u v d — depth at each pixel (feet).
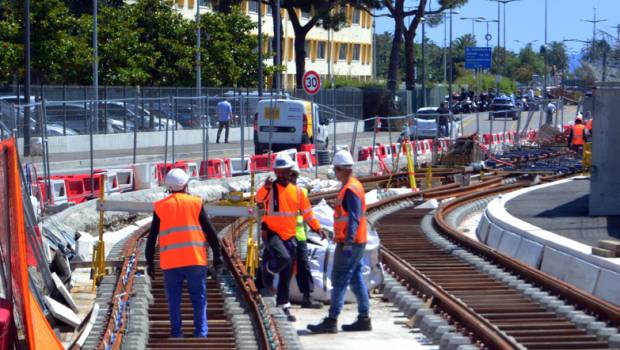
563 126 356.59
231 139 293.02
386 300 88.28
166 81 353.92
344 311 83.61
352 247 73.05
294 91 373.20
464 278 95.14
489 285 90.79
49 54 281.74
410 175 196.95
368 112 448.65
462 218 160.66
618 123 128.57
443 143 251.60
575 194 162.50
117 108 245.45
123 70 314.55
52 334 61.62
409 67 487.61
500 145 306.35
